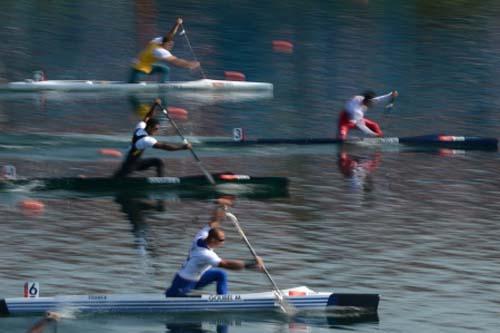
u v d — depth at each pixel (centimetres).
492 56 18275
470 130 13838
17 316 7312
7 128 13138
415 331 7250
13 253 8631
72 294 7744
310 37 19412
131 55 17750
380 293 7944
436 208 10238
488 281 8250
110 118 13912
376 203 10375
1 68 16662
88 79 16225
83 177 10694
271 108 14800
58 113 14100
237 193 10612
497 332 7238
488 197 10662
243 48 18500
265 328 7256
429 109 14938
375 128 12744
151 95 15512
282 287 8038
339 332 7200
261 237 9244
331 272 8381
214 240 7344
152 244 8969
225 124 13812
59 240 9006
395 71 17088
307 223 9681
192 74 16812
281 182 10662
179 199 10381
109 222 9562
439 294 7956
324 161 12081
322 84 16238
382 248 9000
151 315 7381
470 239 9288
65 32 19288
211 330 7188
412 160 12244
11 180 10462
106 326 7194
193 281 7406
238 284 8094
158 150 12388
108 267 8369
